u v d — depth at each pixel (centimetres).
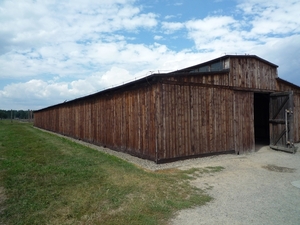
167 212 395
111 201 438
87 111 1471
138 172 639
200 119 866
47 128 2684
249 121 1027
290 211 404
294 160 848
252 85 1049
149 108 819
